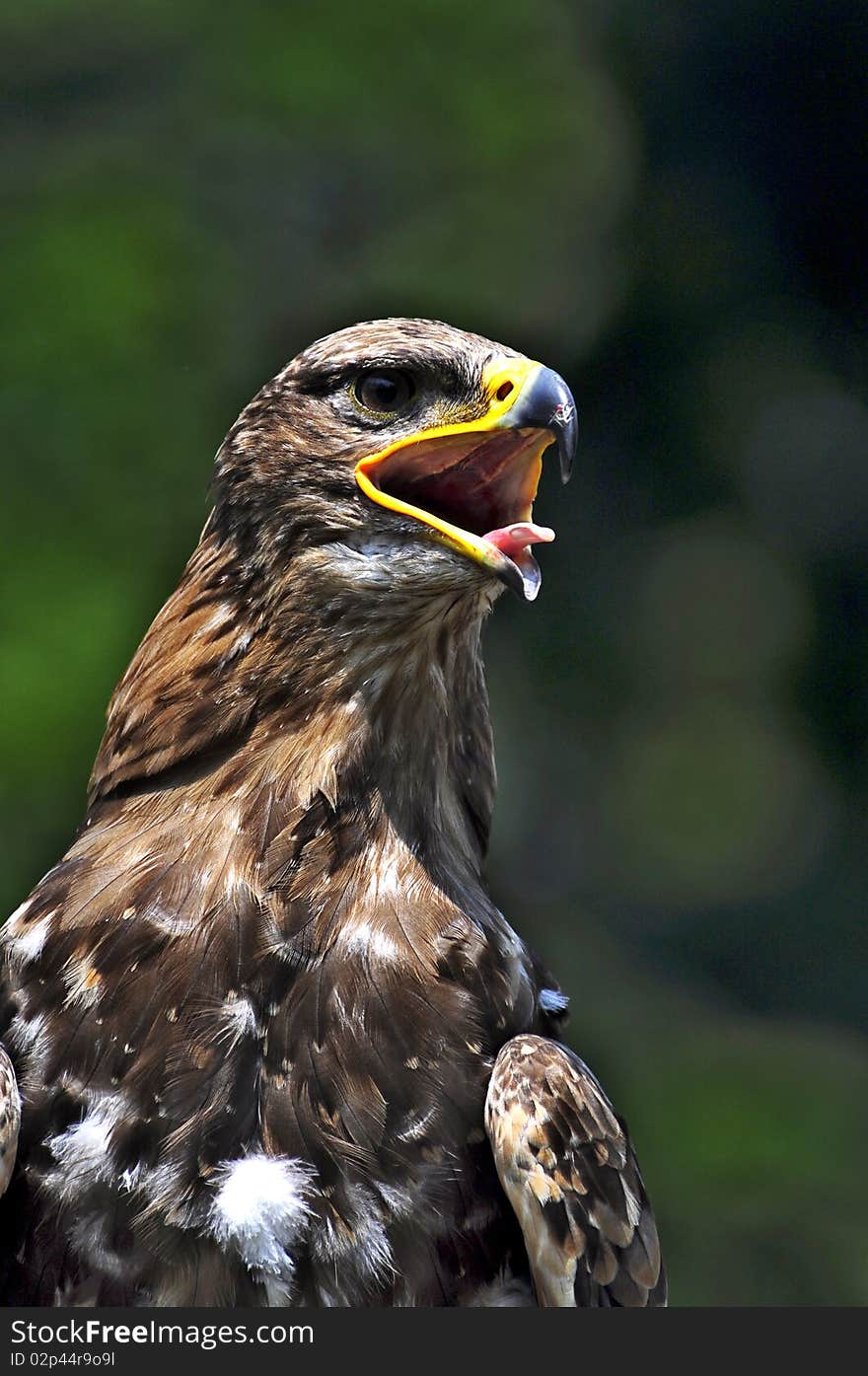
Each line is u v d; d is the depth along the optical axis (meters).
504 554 5.18
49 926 5.03
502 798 16.66
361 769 5.18
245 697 5.21
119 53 14.73
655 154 19.08
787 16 19.19
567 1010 5.65
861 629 19.06
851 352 19.45
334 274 14.54
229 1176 4.80
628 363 18.45
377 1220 4.86
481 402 5.33
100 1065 4.88
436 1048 4.99
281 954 4.96
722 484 18.77
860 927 18.45
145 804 5.20
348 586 5.21
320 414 5.33
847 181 19.58
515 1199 4.96
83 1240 4.83
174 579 12.84
